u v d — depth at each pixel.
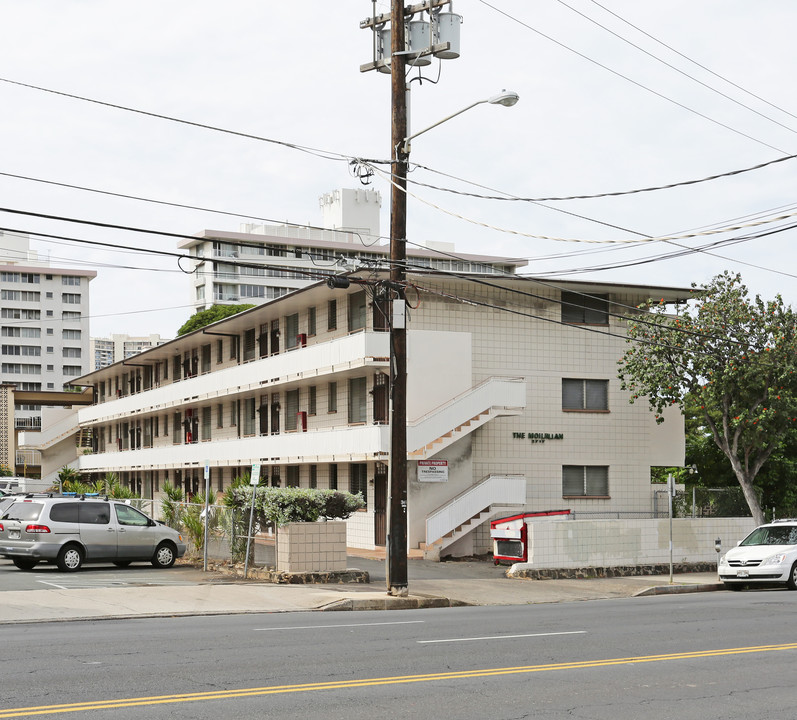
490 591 24.19
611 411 37.53
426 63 22.31
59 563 25.69
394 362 21.80
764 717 9.43
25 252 137.12
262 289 116.56
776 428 33.50
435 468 32.75
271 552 25.48
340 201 116.56
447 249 102.88
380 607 20.64
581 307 34.94
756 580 25.31
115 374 67.19
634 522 29.88
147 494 60.78
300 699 9.80
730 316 33.19
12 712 8.95
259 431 44.72
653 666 12.29
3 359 133.50
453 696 10.15
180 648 13.10
